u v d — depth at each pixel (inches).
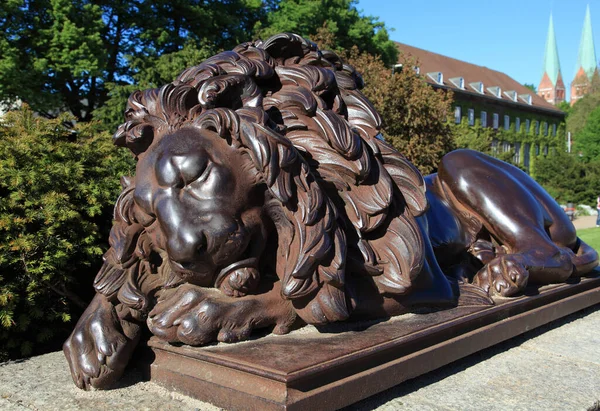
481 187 82.5
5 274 92.2
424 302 64.6
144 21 473.7
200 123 49.8
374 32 601.3
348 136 55.2
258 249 51.4
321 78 57.4
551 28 3297.2
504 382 59.4
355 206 57.2
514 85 1578.5
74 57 419.2
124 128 52.5
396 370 52.7
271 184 48.5
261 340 52.1
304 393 44.2
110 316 53.9
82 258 101.7
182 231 47.0
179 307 50.3
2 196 96.3
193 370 50.0
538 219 83.3
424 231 68.6
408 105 402.6
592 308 99.8
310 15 537.3
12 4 406.9
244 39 518.0
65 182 98.3
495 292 75.4
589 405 53.4
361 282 58.3
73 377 53.1
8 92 409.4
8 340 94.0
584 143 1321.4
